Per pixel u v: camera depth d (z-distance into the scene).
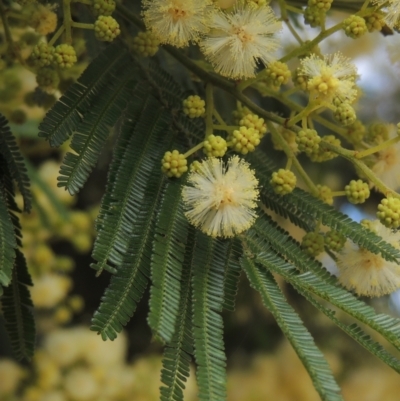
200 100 0.33
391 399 0.59
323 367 0.29
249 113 0.33
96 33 0.33
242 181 0.31
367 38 0.40
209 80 0.34
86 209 0.53
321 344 0.57
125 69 0.33
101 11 0.34
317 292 0.30
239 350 0.61
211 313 0.30
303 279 0.31
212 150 0.32
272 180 0.32
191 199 0.31
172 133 0.33
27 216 0.44
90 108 0.33
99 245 0.31
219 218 0.31
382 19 0.33
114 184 0.32
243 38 0.32
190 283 0.31
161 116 0.33
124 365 0.52
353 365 0.60
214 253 0.31
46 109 0.38
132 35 0.36
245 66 0.32
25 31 0.37
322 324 0.55
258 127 0.33
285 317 0.30
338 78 0.32
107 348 0.50
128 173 0.32
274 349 0.61
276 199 0.32
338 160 0.46
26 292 0.33
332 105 0.32
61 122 0.32
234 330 0.55
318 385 0.29
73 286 0.58
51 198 0.43
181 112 0.33
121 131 0.33
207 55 0.33
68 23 0.33
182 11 0.32
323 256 0.33
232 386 0.61
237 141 0.32
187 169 0.32
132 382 0.50
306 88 0.33
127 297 0.30
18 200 0.43
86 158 0.32
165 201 0.31
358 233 0.31
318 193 0.33
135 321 0.58
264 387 0.60
